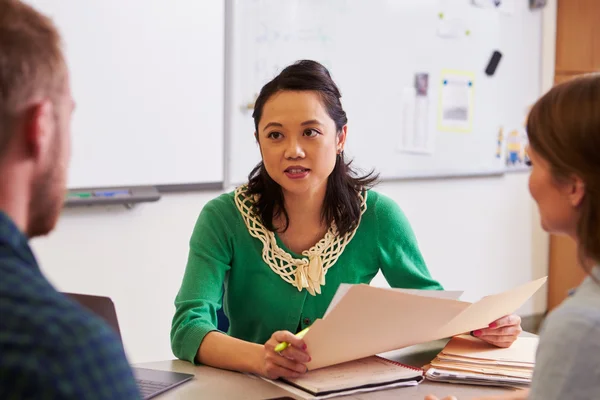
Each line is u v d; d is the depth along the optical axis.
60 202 0.67
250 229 1.51
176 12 2.52
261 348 1.28
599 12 3.52
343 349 1.20
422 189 3.32
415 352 1.44
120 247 2.52
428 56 3.23
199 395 1.17
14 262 0.58
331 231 1.54
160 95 2.52
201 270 1.49
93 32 2.35
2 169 0.61
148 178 2.52
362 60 3.03
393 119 3.16
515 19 3.52
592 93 0.88
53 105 0.64
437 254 3.42
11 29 0.62
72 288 2.42
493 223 3.60
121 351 0.58
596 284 0.87
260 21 2.72
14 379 0.52
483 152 3.49
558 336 0.83
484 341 1.44
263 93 1.44
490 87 3.47
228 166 2.70
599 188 0.86
